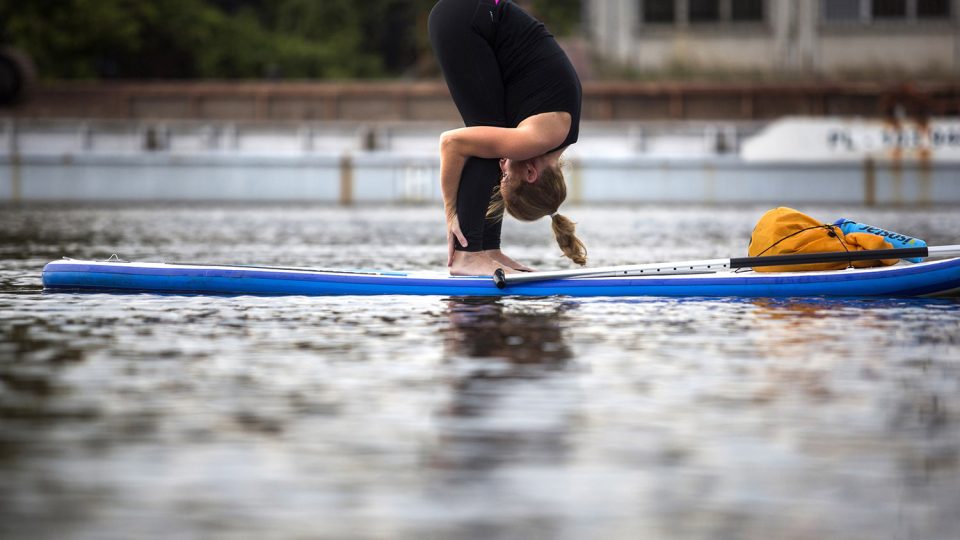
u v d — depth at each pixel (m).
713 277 18.72
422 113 73.31
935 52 80.69
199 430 9.18
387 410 9.91
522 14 18.16
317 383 11.16
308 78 103.12
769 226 19.62
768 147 60.78
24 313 16.66
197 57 98.44
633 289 18.67
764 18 82.06
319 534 6.73
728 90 70.69
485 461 8.29
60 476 7.90
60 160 63.31
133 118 74.62
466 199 18.47
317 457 8.38
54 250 30.09
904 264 19.27
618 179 60.94
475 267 18.84
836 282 18.72
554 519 7.02
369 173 62.44
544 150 17.86
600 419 9.58
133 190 63.31
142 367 12.09
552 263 26.75
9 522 6.93
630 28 82.94
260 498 7.42
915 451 8.58
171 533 6.74
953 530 6.80
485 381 11.27
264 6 116.38
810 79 79.75
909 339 14.13
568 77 17.98
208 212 53.00
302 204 62.22
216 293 19.22
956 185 60.28
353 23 111.19
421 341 13.91
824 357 12.79
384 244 32.88
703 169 60.72
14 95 73.88
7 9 91.88
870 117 67.75
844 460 8.32
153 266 19.50
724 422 9.48
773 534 6.74
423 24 103.88
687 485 7.73
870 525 6.90
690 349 13.32
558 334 14.51
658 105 71.00
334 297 18.72
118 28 93.94
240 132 65.00
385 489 7.63
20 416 9.67
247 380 11.30
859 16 81.25
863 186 60.72
